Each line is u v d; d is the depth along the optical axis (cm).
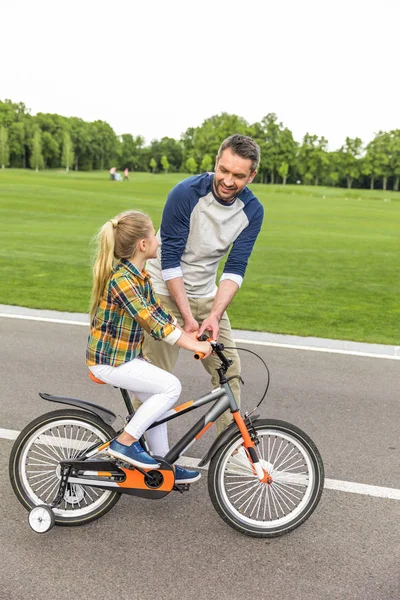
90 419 346
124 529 350
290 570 318
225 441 342
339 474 420
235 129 14550
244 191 394
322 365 657
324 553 334
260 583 307
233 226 394
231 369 409
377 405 548
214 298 409
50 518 333
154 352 406
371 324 857
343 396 568
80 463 341
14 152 14750
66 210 2866
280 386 590
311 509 348
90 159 16588
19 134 14725
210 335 368
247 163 360
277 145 14175
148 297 332
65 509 356
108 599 292
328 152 14138
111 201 3606
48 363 631
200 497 389
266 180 14588
